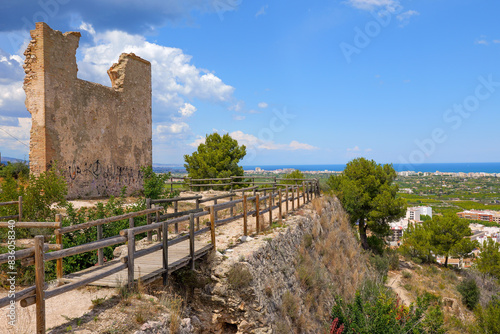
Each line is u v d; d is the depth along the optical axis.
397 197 29.34
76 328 4.29
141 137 20.28
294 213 13.49
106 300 5.15
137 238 10.14
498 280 27.75
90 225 6.07
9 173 10.27
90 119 16.67
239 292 6.73
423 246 32.16
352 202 27.30
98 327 4.34
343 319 8.43
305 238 11.11
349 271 13.41
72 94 15.70
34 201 9.56
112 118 18.09
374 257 25.50
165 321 4.77
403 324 8.62
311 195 18.86
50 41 14.73
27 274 7.13
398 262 28.33
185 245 8.12
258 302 6.71
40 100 14.41
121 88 18.84
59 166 14.91
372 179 28.92
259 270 7.49
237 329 6.72
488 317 15.59
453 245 30.39
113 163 18.08
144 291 5.74
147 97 20.91
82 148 16.14
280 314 7.38
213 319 6.76
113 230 9.54
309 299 8.97
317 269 10.41
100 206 10.16
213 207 7.55
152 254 7.26
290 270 9.01
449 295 22.09
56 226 5.69
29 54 14.63
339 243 14.93
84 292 5.47
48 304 5.13
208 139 28.75
